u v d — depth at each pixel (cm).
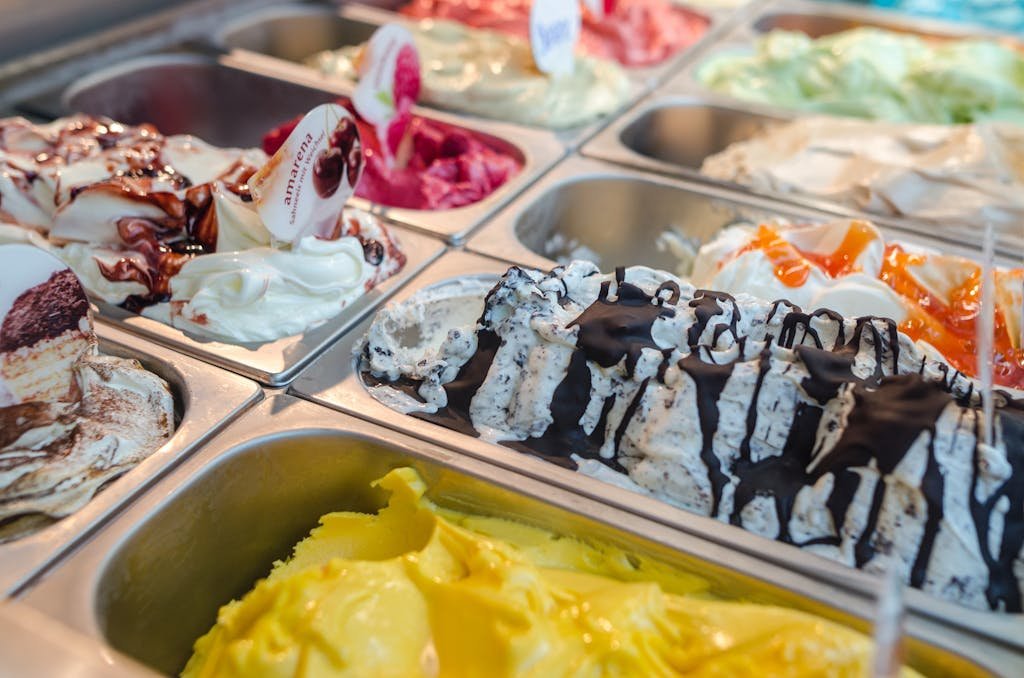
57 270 107
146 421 110
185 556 102
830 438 98
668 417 102
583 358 109
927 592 90
